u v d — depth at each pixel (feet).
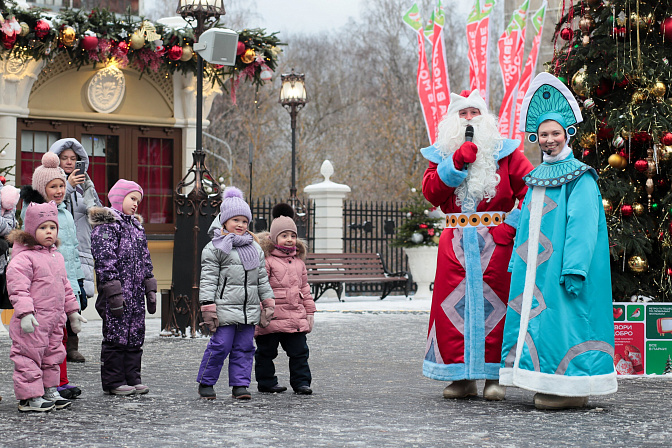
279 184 117.80
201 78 36.35
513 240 21.36
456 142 21.84
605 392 19.57
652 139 25.31
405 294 60.95
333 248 59.72
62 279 20.22
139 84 45.14
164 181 45.88
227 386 23.54
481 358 21.08
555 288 19.74
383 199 114.73
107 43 40.06
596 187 20.25
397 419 18.51
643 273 26.53
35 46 39.32
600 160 26.96
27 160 42.14
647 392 22.20
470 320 21.13
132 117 44.50
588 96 26.61
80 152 28.43
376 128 116.26
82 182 27.96
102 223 21.88
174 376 25.08
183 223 35.76
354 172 120.67
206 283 21.38
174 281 35.78
